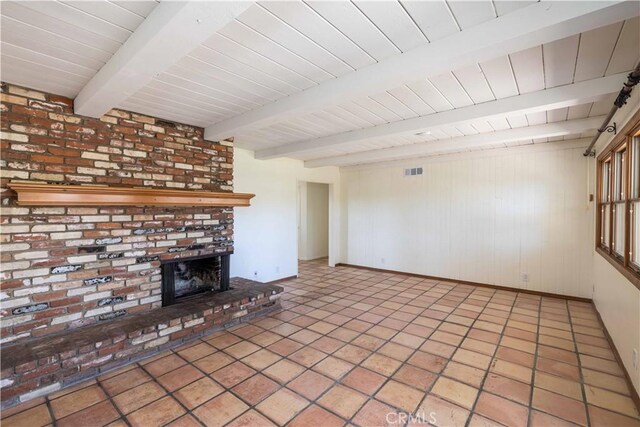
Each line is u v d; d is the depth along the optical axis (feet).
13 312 7.93
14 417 6.45
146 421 6.33
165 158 11.00
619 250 9.66
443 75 7.34
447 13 5.13
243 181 16.17
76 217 8.94
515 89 8.16
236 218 15.94
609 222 10.50
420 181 19.33
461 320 11.90
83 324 9.03
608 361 8.73
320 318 12.12
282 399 7.04
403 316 12.34
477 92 8.36
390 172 20.71
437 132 12.39
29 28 5.52
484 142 12.63
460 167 17.74
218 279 12.79
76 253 8.93
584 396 7.16
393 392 7.30
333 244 22.94
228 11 4.49
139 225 10.22
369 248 21.89
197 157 11.94
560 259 14.84
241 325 11.40
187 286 12.53
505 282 16.33
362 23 5.38
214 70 7.16
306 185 25.89
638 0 4.19
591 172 14.05
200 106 9.63
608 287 10.36
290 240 18.97
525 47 5.43
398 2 4.82
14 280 7.96
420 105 9.39
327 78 7.62
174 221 11.14
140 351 8.87
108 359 8.25
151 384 7.64
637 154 8.02
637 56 6.39
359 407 6.76
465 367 8.43
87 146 9.22
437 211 18.65
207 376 7.98
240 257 16.16
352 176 22.72
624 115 8.09
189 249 11.57
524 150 15.55
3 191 7.82
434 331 10.85
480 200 17.06
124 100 8.29
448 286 17.15
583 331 10.81
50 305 8.48
